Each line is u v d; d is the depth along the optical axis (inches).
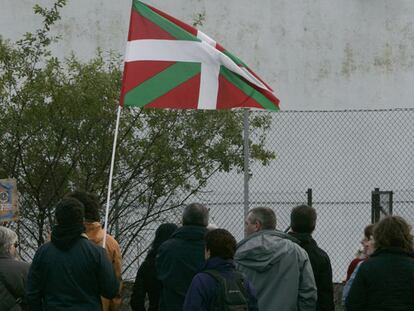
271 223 794.8
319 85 1706.4
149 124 1213.7
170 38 1010.1
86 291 747.4
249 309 695.1
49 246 750.5
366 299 724.7
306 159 1608.0
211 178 1529.3
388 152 1616.6
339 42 1707.7
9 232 826.8
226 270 688.4
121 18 1690.5
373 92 1710.1
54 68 1201.4
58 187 1203.2
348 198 1604.3
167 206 1263.5
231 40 1702.8
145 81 1004.6
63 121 1170.0
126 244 1274.6
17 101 1167.6
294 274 775.1
